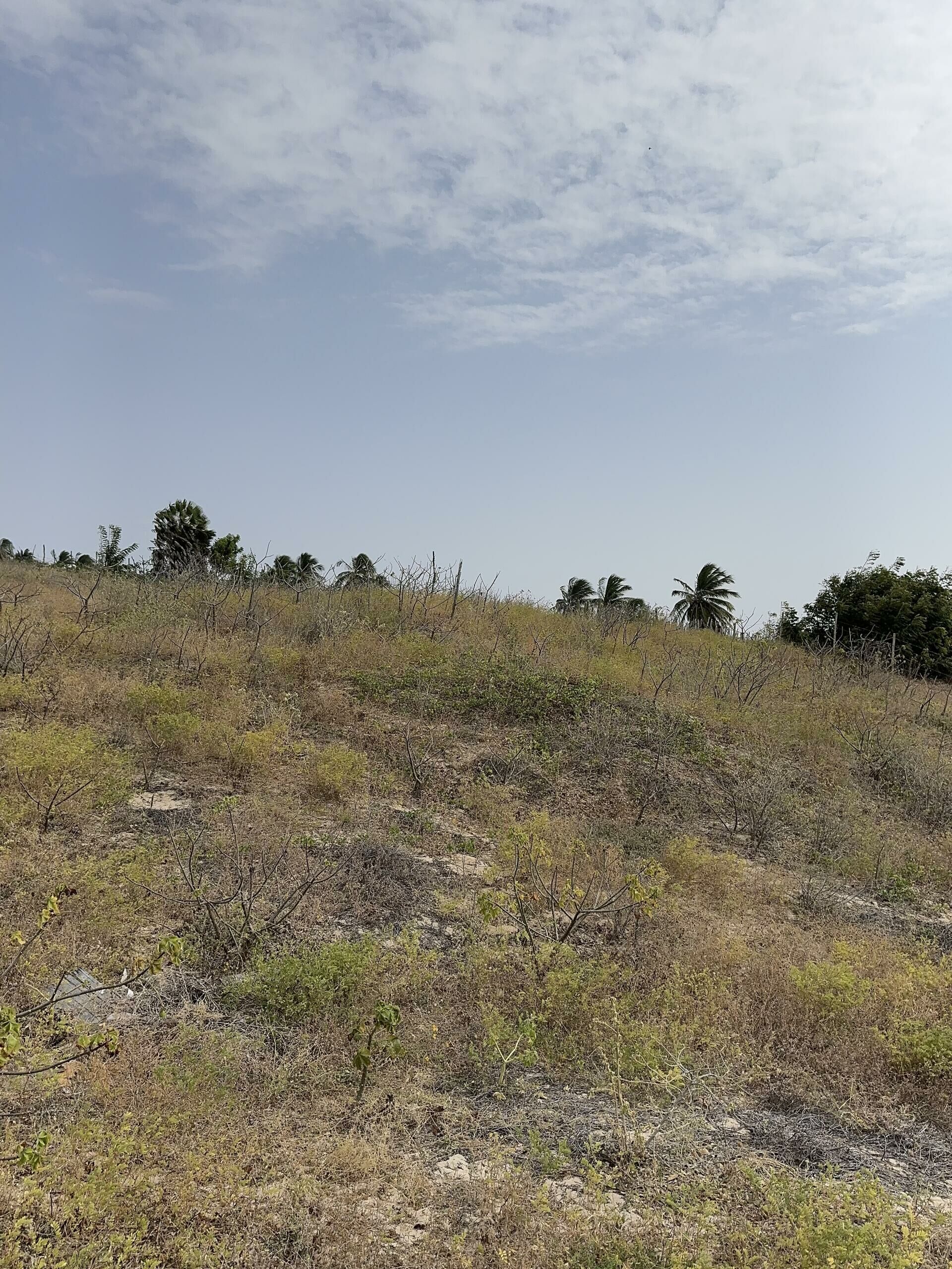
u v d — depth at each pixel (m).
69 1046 4.13
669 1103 4.40
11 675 8.99
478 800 8.33
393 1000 4.98
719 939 6.07
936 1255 3.41
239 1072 4.13
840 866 8.33
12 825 6.04
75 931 5.02
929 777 10.73
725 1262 3.27
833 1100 4.62
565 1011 5.07
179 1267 3.02
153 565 15.39
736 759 10.47
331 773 7.86
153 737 8.04
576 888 6.11
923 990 5.70
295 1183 3.45
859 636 20.64
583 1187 3.69
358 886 6.22
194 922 5.42
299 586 14.59
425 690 10.52
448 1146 3.89
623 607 17.88
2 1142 3.42
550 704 10.70
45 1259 2.85
